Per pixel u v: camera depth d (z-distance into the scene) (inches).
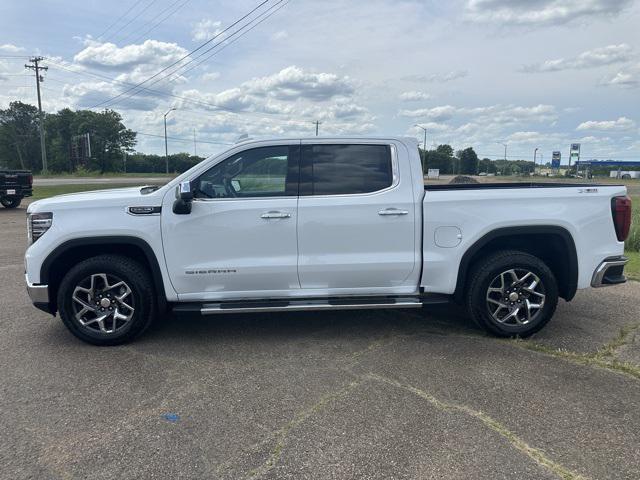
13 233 464.1
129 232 171.2
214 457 111.6
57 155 3885.3
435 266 178.4
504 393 140.0
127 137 3998.5
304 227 173.8
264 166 177.2
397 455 111.6
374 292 182.1
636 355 166.7
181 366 160.1
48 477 105.0
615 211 180.9
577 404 133.7
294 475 105.1
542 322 179.8
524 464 108.2
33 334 189.8
